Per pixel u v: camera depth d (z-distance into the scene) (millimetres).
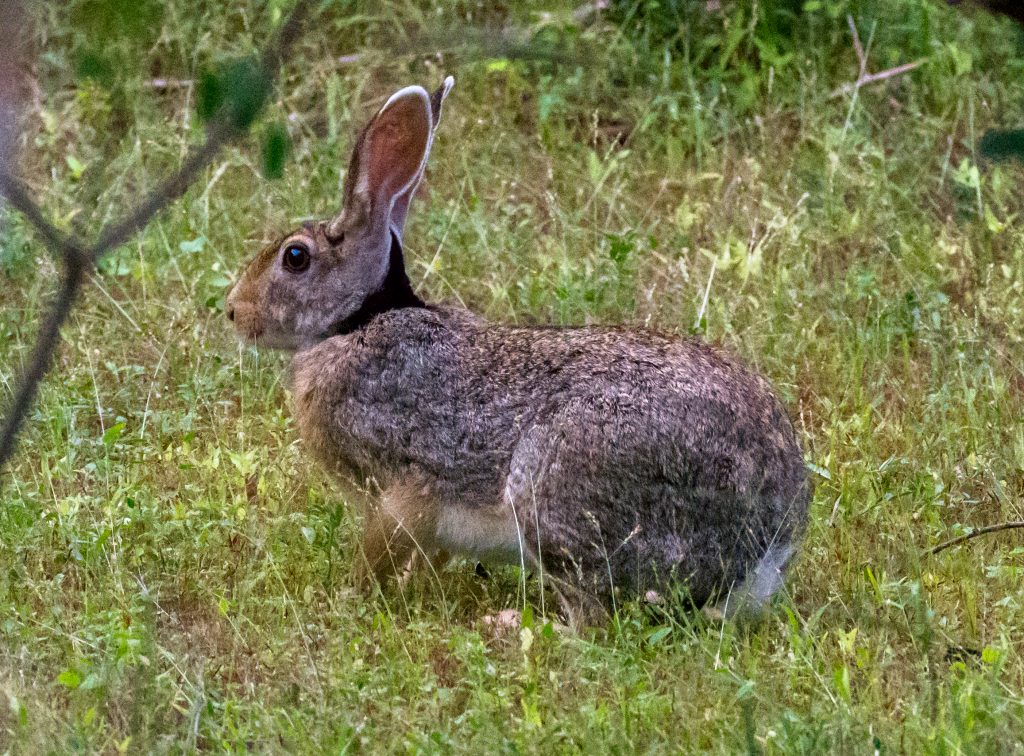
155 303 13656
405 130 11156
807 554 10906
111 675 9148
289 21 7395
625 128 16641
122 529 10914
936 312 13578
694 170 16031
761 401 10406
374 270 11188
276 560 10680
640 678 9336
